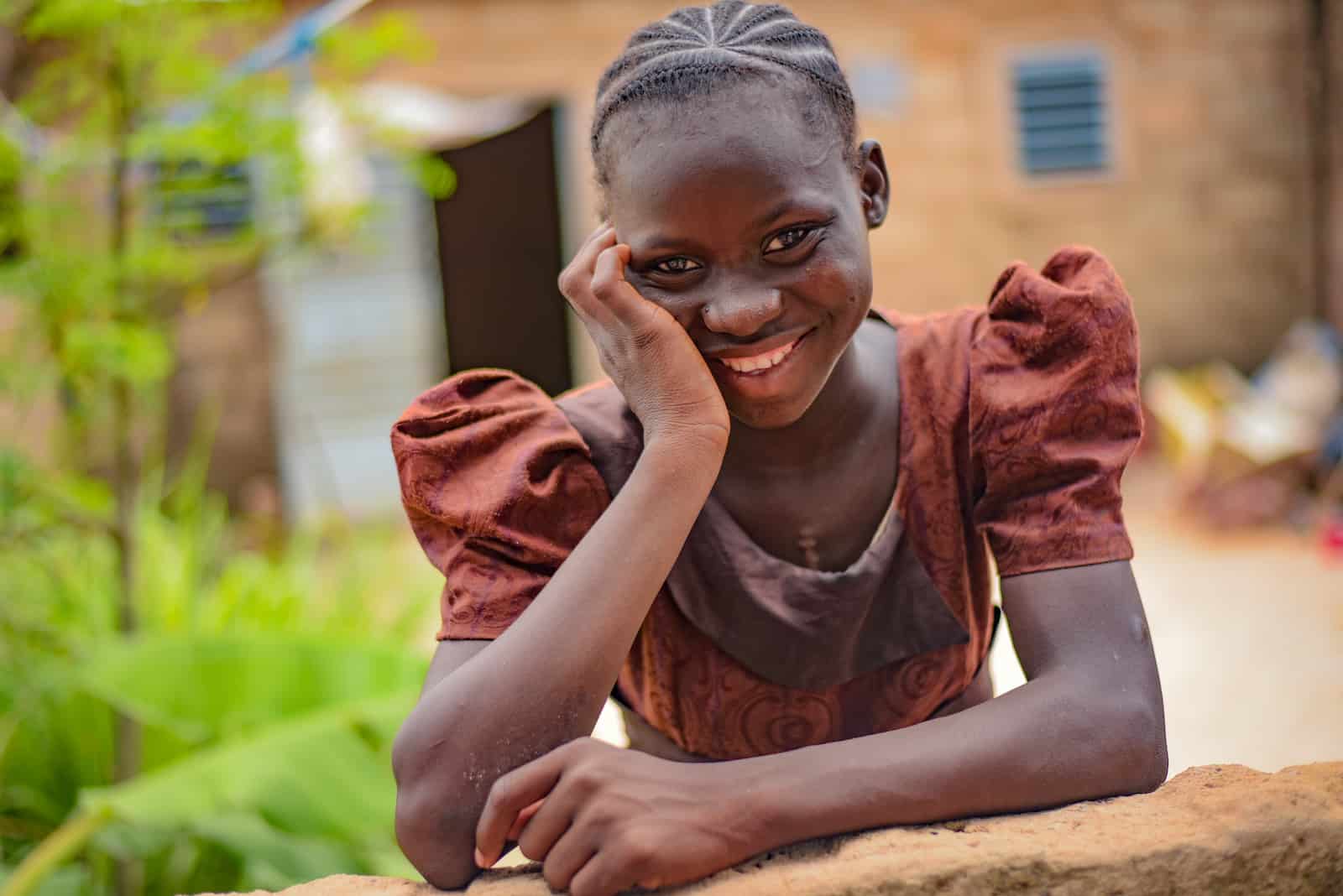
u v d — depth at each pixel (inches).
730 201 44.1
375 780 97.8
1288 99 347.6
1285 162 349.4
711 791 41.9
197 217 139.3
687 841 40.8
